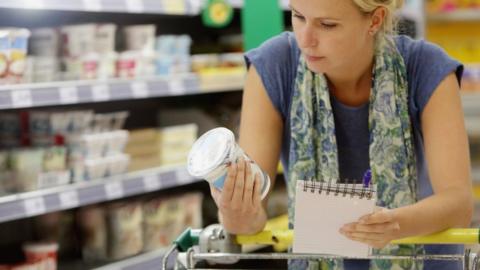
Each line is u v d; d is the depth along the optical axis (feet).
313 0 5.32
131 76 12.04
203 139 5.36
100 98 11.31
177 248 5.71
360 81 6.21
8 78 10.19
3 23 12.17
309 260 6.30
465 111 20.31
